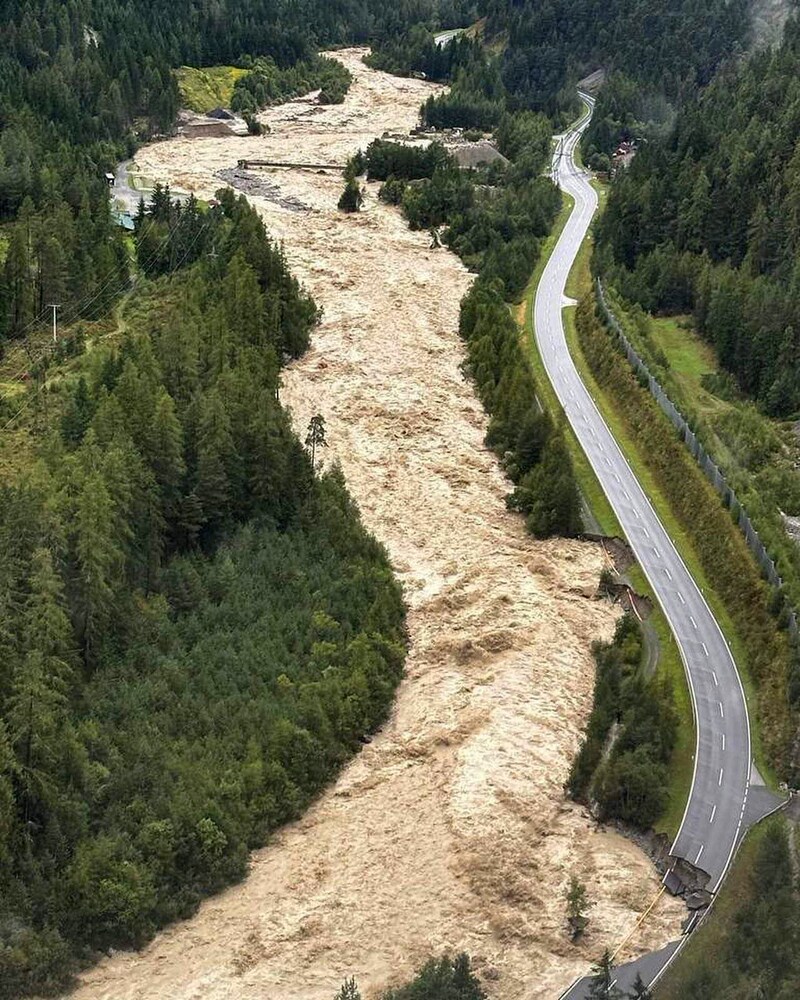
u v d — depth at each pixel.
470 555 118.25
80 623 91.75
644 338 159.12
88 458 101.81
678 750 93.94
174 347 126.69
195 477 111.12
